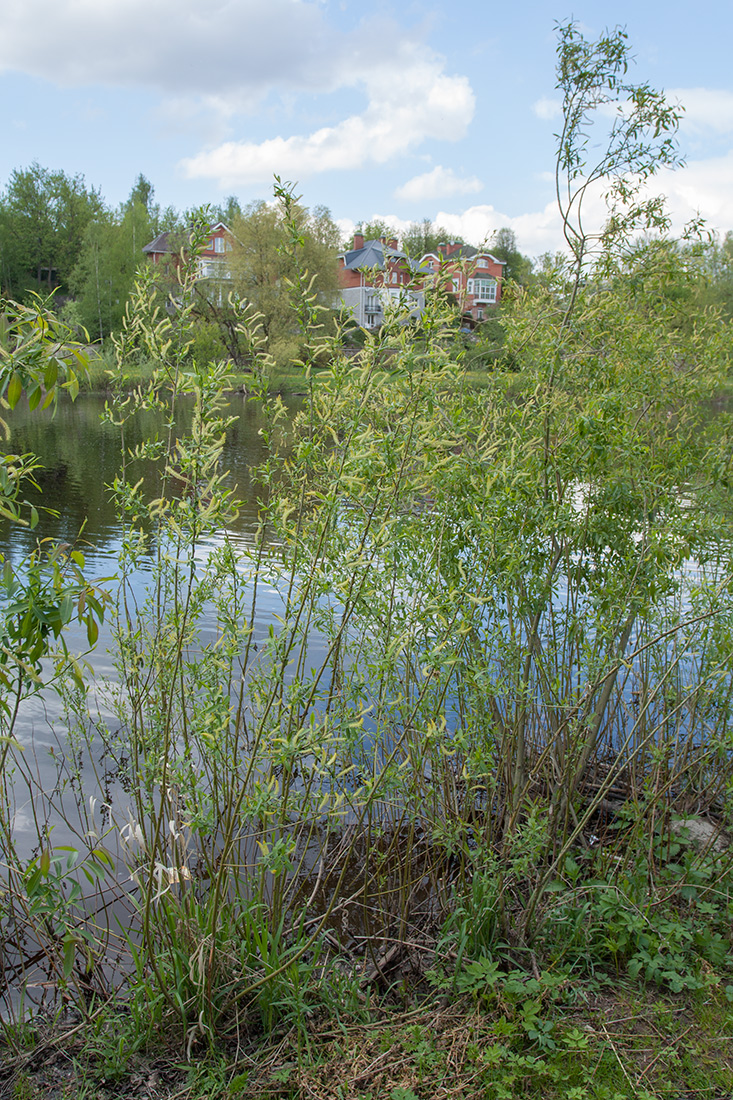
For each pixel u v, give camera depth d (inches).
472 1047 116.3
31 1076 110.4
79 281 1801.2
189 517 113.4
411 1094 107.7
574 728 166.4
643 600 162.4
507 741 163.2
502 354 194.5
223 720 113.7
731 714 185.5
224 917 122.8
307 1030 120.6
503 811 173.6
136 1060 113.7
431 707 131.0
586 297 175.8
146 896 118.6
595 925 149.3
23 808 176.1
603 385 181.0
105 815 175.0
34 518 84.4
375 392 121.8
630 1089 112.8
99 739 207.5
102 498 528.1
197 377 110.1
